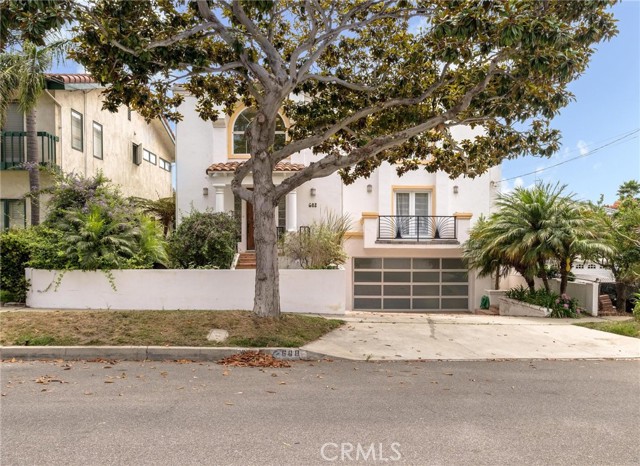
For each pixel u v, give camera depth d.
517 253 13.03
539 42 6.98
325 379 6.41
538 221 13.05
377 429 4.55
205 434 4.34
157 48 8.07
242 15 8.17
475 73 9.09
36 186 13.64
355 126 11.28
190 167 16.92
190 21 9.05
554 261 13.95
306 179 9.02
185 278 11.41
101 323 8.58
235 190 9.30
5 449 3.95
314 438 4.30
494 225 13.46
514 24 6.93
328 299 11.90
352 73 10.80
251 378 6.39
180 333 8.25
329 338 8.94
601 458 3.97
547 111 9.17
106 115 18.47
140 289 11.30
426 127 9.10
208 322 8.73
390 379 6.48
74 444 4.07
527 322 11.53
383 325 10.52
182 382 6.12
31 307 11.09
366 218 16.27
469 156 10.91
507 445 4.22
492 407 5.29
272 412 4.98
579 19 8.15
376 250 16.89
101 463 3.71
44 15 7.10
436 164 11.95
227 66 8.80
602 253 12.75
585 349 8.71
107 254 11.07
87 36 7.88
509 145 10.68
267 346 7.98
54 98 15.09
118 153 19.52
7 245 11.38
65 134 15.61
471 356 8.09
